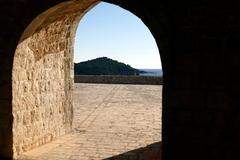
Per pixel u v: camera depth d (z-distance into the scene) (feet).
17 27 21.86
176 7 19.22
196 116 19.39
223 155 19.26
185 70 19.35
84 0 23.80
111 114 41.81
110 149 26.48
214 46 18.98
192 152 19.56
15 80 22.71
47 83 27.58
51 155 24.34
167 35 19.40
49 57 27.68
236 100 18.92
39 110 26.37
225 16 18.72
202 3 18.94
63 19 26.30
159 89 64.80
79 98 53.78
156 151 26.07
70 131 32.14
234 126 19.02
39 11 21.42
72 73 32.01
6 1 21.81
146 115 41.32
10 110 22.47
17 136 23.21
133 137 30.55
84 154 24.97
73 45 31.73
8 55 22.21
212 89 19.13
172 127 19.66
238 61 18.76
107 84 72.64
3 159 22.56
